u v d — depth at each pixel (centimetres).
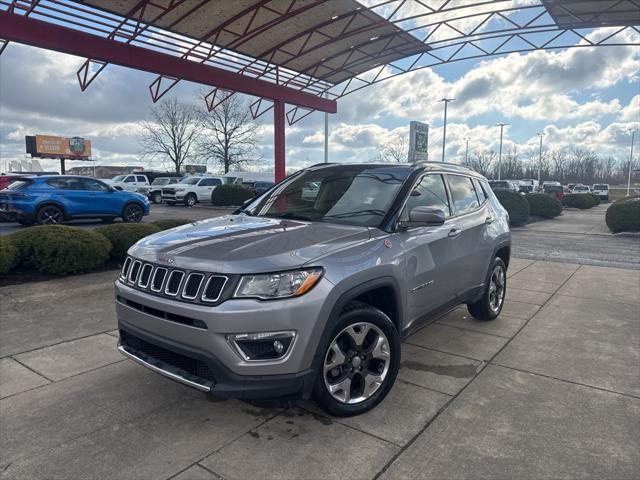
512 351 455
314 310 283
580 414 332
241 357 273
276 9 1532
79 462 273
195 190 2758
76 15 1360
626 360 434
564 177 9438
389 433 305
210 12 1475
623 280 789
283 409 336
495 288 554
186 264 293
